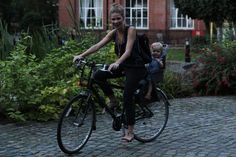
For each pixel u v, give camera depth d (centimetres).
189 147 716
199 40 3406
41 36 1192
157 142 747
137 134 754
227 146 720
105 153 683
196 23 4759
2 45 1084
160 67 988
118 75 709
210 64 1314
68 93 945
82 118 685
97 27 1408
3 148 712
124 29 692
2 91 916
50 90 936
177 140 759
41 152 690
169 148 710
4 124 880
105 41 706
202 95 1294
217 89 1285
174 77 1297
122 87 725
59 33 1227
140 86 740
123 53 700
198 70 1319
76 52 1065
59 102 938
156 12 4891
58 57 1028
